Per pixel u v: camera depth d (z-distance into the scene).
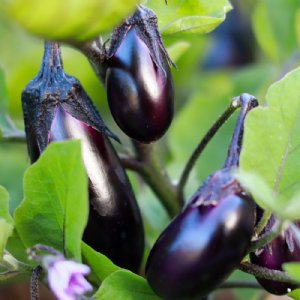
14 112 1.40
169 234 0.78
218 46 1.73
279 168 0.81
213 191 0.77
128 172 1.24
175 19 0.95
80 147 0.77
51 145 0.78
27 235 0.84
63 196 0.81
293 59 1.42
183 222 0.77
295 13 1.42
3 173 1.33
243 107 0.83
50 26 0.71
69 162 0.78
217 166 1.26
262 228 0.80
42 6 0.69
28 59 1.40
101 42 0.84
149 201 1.21
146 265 0.79
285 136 0.81
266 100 0.82
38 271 0.84
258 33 1.44
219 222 0.76
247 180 0.72
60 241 0.84
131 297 0.82
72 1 0.70
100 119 0.86
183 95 1.57
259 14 1.43
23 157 1.37
